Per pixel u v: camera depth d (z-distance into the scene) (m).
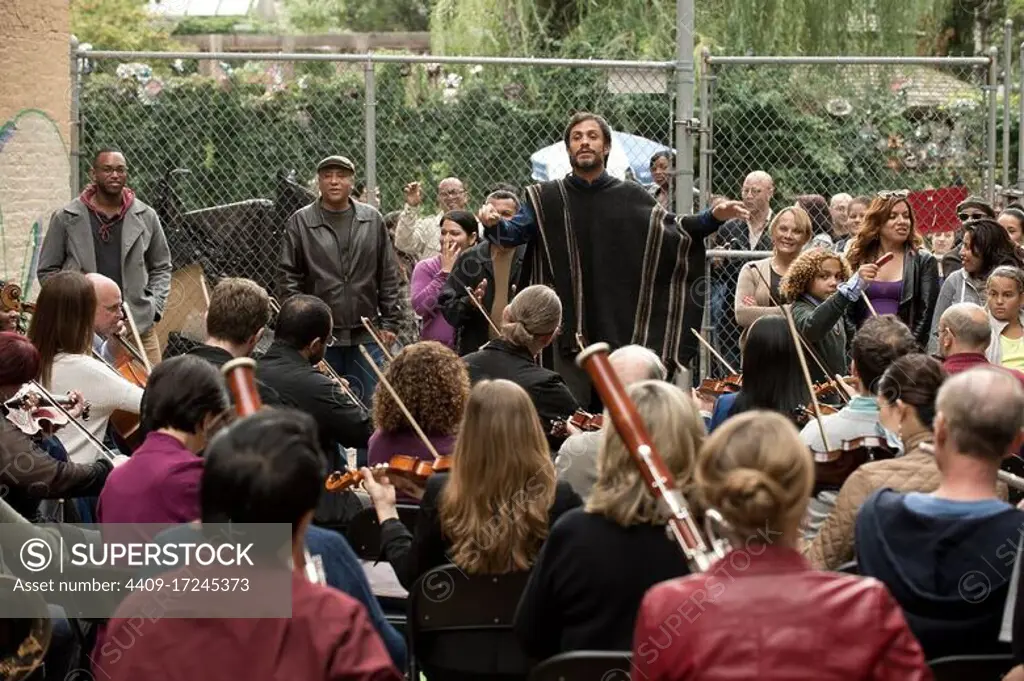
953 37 36.59
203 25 44.09
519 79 21.06
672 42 28.64
